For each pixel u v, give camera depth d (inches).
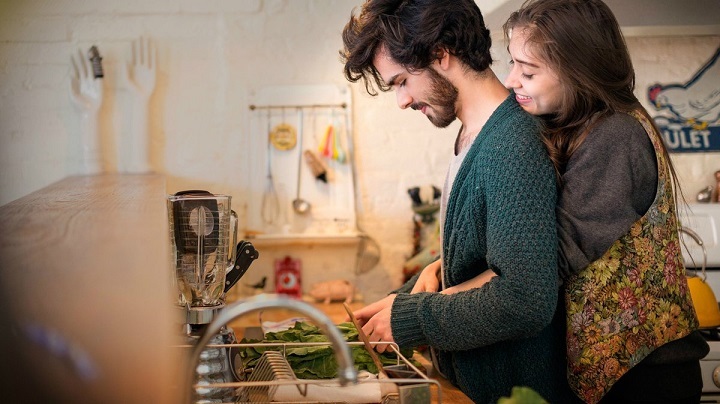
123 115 154.0
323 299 149.9
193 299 52.0
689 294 63.6
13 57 152.3
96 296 30.7
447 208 63.3
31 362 26.4
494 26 130.6
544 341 62.7
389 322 59.5
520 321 55.6
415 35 60.0
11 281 32.8
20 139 152.6
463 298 57.8
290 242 157.6
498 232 56.8
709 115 155.2
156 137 155.8
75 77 152.3
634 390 62.6
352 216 156.9
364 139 158.4
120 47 154.1
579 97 61.0
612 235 58.6
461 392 63.6
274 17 156.8
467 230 61.1
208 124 156.6
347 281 151.5
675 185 66.0
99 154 152.3
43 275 33.4
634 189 59.9
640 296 60.3
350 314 56.0
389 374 51.1
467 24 60.1
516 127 58.6
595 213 58.8
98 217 48.9
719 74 154.9
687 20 128.1
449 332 57.7
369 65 64.7
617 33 61.2
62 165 153.2
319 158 157.2
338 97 157.3
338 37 157.6
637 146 59.5
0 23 151.7
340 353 35.4
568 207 59.2
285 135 157.0
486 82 62.7
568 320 61.2
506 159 57.5
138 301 30.0
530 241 55.9
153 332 27.5
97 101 152.3
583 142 59.7
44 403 25.5
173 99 155.9
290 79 157.4
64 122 153.2
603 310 60.1
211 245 52.1
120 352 26.3
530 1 63.7
